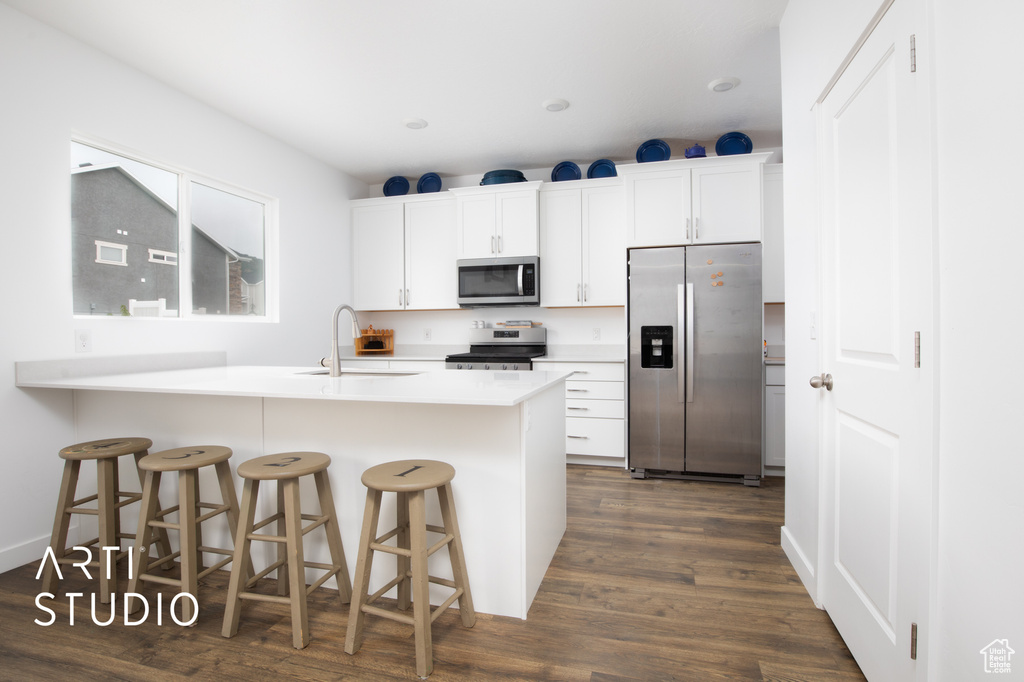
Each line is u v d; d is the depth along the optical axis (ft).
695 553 7.79
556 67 9.29
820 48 6.09
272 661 5.23
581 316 14.85
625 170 12.42
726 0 7.41
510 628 5.83
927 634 3.73
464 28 8.07
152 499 6.21
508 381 7.00
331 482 6.71
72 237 8.51
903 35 4.12
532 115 11.32
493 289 14.06
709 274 11.72
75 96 8.22
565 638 5.63
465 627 5.84
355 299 15.60
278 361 12.57
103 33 8.09
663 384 11.98
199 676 4.99
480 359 13.66
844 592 5.48
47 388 7.86
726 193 11.91
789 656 5.29
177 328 9.99
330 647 5.47
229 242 11.58
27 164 7.61
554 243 13.93
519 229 13.91
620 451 12.69
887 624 4.51
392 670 5.09
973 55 3.19
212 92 10.11
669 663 5.19
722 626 5.85
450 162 14.39
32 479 7.69
